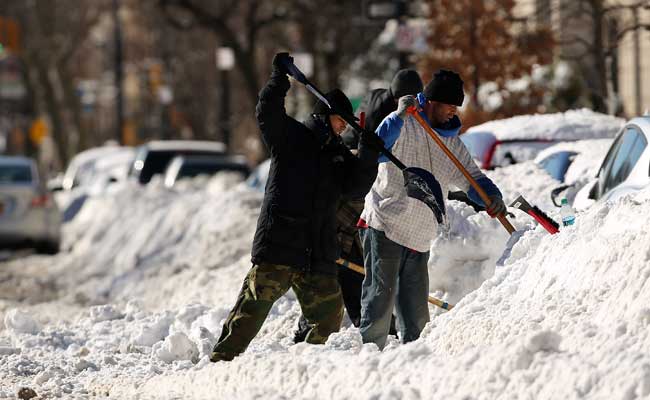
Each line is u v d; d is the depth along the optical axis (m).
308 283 25.48
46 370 29.14
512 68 63.22
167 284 48.09
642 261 20.72
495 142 45.38
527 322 21.53
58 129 189.00
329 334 25.73
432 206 24.64
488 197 25.58
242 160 84.25
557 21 64.12
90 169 103.75
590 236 23.50
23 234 72.12
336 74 119.31
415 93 29.11
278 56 24.95
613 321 19.94
